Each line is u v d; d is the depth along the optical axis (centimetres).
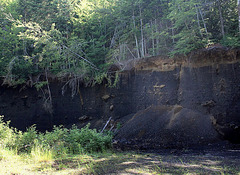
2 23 2173
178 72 1619
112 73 1950
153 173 425
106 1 2381
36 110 2172
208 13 1848
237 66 1359
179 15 1572
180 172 432
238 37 1387
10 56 2106
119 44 2133
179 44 1546
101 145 874
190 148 1013
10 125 2144
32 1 2223
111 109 1884
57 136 816
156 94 1678
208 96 1425
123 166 500
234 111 1298
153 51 1922
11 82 2114
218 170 451
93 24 2331
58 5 2202
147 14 2155
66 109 2109
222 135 1186
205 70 1481
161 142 1211
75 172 450
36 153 627
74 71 2002
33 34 1755
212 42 1510
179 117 1359
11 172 448
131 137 1389
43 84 2177
